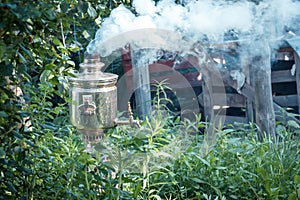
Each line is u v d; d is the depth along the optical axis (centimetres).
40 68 352
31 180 325
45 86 336
